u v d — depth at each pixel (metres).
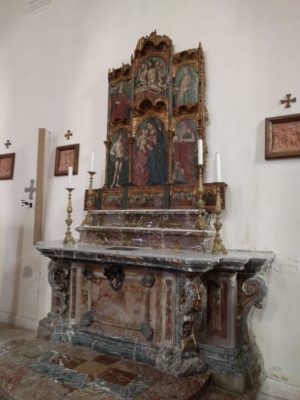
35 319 3.70
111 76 3.41
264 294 2.25
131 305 2.48
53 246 2.71
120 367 2.22
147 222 2.84
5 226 4.16
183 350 2.17
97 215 3.15
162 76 3.07
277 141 2.58
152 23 3.40
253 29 2.83
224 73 2.91
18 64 4.43
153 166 3.01
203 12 3.11
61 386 1.95
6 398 1.92
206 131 2.91
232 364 2.14
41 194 3.71
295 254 2.45
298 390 2.31
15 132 4.29
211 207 2.65
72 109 3.83
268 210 2.58
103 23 3.76
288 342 2.40
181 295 2.20
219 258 2.07
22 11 4.51
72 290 2.79
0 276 4.09
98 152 3.56
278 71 2.67
